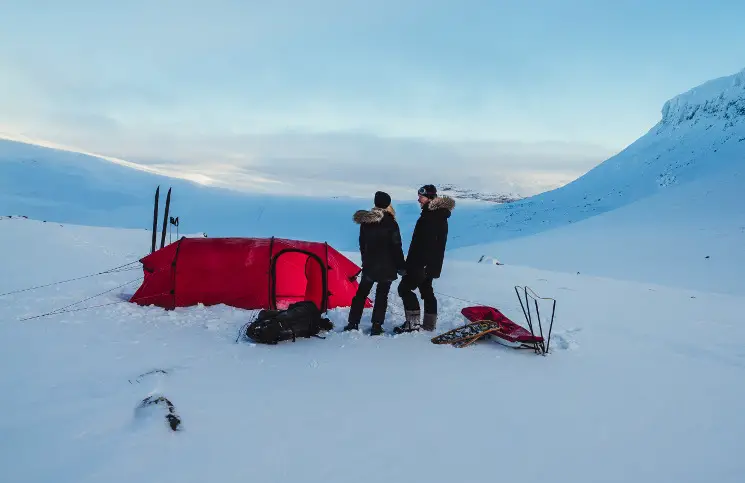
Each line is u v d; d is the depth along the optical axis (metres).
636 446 3.48
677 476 3.09
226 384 4.29
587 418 3.93
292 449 3.20
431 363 5.17
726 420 3.97
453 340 5.91
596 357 5.64
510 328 6.16
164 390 4.03
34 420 3.45
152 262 7.67
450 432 3.57
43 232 14.12
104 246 13.98
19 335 5.56
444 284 10.71
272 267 7.69
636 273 38.53
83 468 2.86
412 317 6.43
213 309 7.30
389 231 6.24
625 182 169.88
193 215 115.56
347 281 8.17
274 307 7.60
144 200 120.06
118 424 3.44
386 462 3.09
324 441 3.33
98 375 4.39
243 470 2.92
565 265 47.28
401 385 4.48
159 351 5.21
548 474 3.05
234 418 3.62
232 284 7.61
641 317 7.89
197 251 7.67
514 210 186.12
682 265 40.47
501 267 14.48
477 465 3.12
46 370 4.48
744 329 7.23
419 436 3.48
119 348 5.27
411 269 6.40
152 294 7.56
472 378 4.75
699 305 9.30
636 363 5.47
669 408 4.20
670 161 162.38
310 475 2.89
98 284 9.03
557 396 4.38
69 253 12.23
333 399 4.08
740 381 4.93
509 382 4.68
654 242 57.03
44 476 2.77
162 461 2.98
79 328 6.00
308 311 6.12
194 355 5.14
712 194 84.56
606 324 7.29
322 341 5.94
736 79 174.00
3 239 12.61
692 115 179.75
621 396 4.43
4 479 2.72
